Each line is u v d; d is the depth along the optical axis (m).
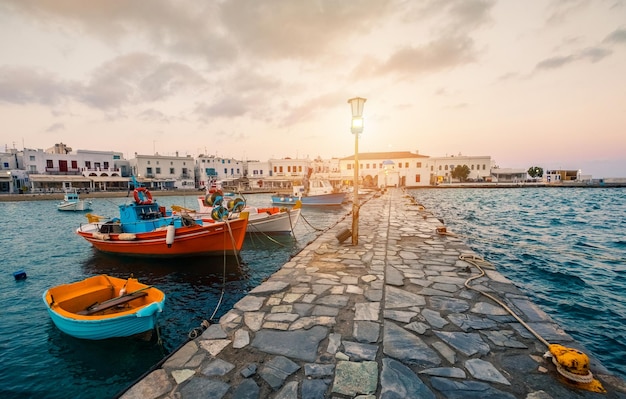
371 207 20.88
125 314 5.07
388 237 9.52
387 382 2.68
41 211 32.03
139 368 5.29
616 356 4.97
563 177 79.31
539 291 7.64
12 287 9.26
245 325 3.81
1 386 4.77
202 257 11.45
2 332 6.39
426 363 2.94
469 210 26.72
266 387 2.66
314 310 4.21
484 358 3.00
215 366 2.99
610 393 2.46
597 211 25.67
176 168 62.84
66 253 13.44
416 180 67.38
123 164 60.91
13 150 55.16
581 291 7.61
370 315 4.01
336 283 5.27
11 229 20.19
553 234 15.30
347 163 71.62
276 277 5.63
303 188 35.56
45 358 5.49
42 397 4.57
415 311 4.10
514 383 2.61
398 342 3.32
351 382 2.69
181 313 7.36
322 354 3.14
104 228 12.09
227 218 11.30
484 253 11.30
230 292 8.80
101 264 11.45
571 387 2.54
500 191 56.44
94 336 5.38
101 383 4.92
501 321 3.78
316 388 2.63
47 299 5.70
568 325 5.98
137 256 11.76
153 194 51.88
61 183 50.34
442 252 7.44
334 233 10.55
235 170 72.38
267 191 64.19
